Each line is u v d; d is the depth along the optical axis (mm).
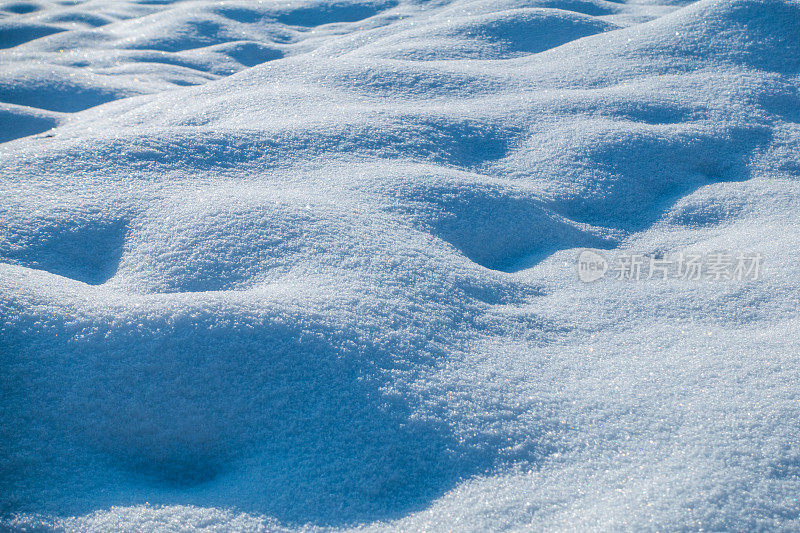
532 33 7281
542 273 4371
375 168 4641
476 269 4297
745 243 4434
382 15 12180
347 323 3979
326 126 4855
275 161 4660
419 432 3832
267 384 3875
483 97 5273
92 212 4320
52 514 3719
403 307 4070
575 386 3963
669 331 4117
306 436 3824
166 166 4543
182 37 11117
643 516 3689
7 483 3756
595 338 4113
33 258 4164
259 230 4242
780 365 3955
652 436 3840
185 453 3842
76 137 4855
